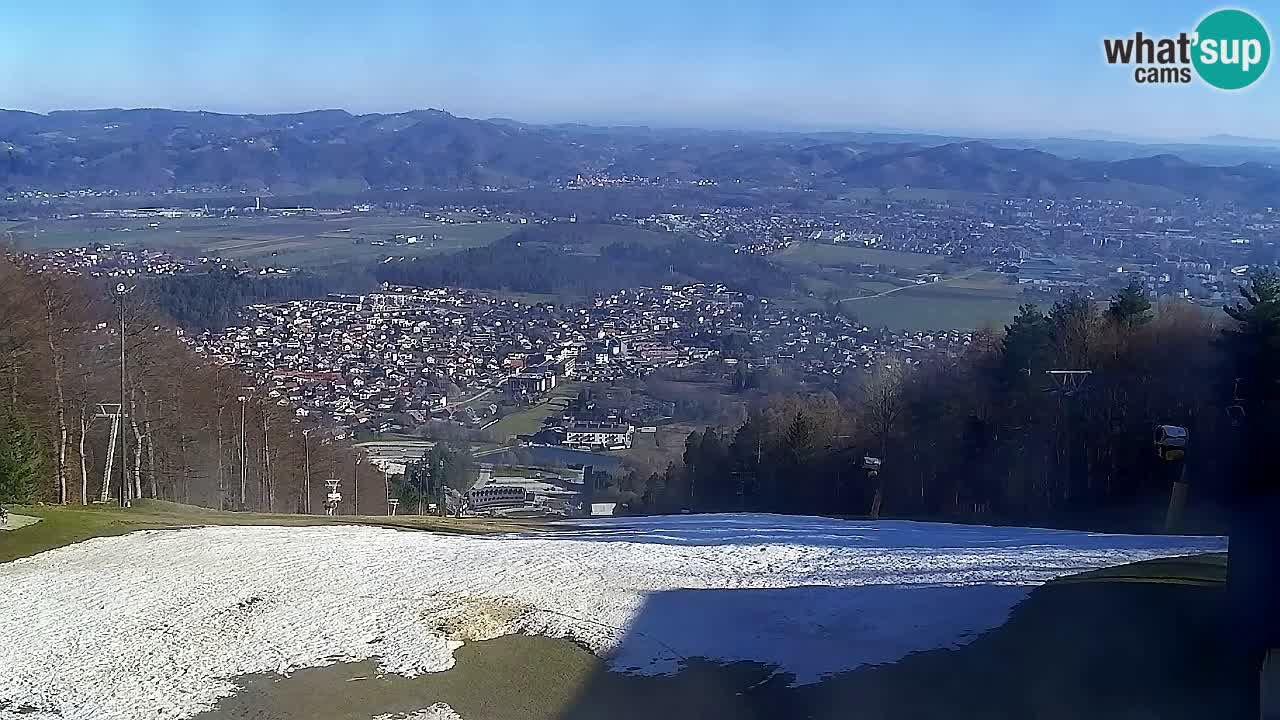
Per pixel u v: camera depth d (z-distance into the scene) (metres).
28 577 20.12
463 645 16.34
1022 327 50.06
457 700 14.44
